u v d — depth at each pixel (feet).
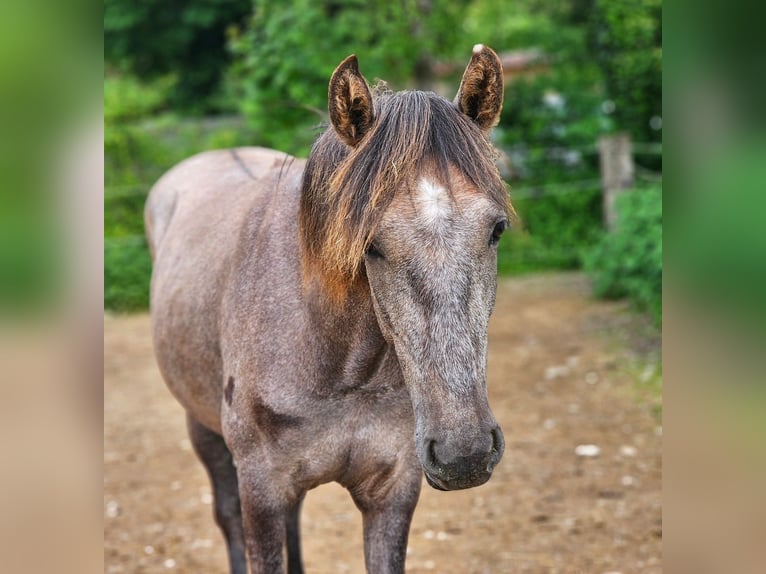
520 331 24.22
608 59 31.63
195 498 15.05
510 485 14.96
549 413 18.28
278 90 26.73
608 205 28.25
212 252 9.64
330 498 14.89
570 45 34.14
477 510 14.08
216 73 43.39
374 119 6.95
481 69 7.05
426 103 6.66
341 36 26.68
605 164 28.27
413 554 12.69
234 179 11.06
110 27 40.06
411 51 27.76
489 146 6.86
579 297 27.02
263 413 8.07
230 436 8.50
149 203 13.35
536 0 38.81
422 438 6.12
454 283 6.06
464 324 6.05
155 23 41.06
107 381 21.86
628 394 18.89
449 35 29.30
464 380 6.02
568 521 13.52
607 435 16.90
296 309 7.97
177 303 9.94
